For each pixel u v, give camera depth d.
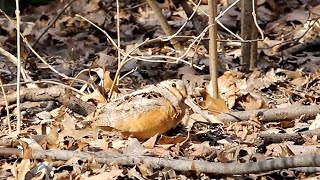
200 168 8.27
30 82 10.37
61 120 9.77
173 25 17.67
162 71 13.73
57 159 8.67
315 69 13.85
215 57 10.48
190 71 13.32
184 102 9.08
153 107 8.95
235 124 10.05
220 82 11.66
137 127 8.97
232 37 16.66
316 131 9.66
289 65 14.38
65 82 12.56
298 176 8.46
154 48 15.24
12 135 9.45
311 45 15.43
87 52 15.60
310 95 11.72
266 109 10.69
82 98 10.77
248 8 13.06
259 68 13.76
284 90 12.38
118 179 8.33
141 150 8.81
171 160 8.43
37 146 9.01
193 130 9.91
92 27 17.67
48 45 16.44
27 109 10.89
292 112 10.48
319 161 7.77
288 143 9.28
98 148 9.11
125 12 19.11
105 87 11.30
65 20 17.98
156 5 13.46
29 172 8.47
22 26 17.69
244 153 8.98
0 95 11.16
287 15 18.41
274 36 17.03
